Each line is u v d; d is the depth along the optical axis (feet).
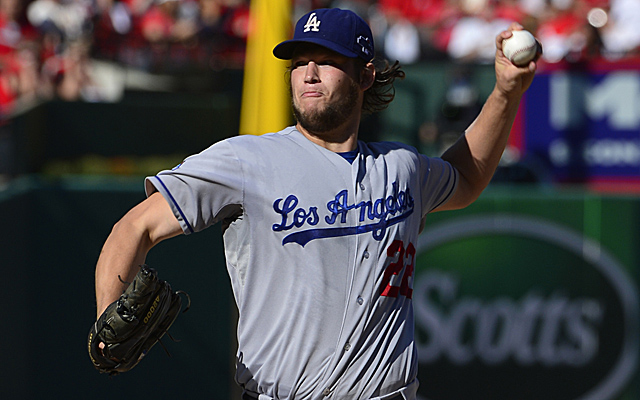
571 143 82.79
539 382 61.41
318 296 25.04
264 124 51.47
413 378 26.76
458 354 61.21
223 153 25.26
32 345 57.06
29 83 83.61
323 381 25.16
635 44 97.91
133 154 66.49
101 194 58.59
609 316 61.87
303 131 26.89
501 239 61.87
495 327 61.57
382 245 25.95
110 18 88.99
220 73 78.64
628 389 61.72
